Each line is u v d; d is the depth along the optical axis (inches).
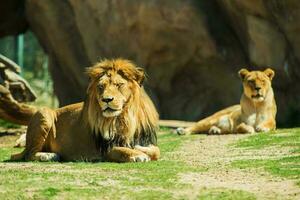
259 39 941.8
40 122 508.4
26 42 1931.6
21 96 804.0
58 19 1155.9
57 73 1237.7
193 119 1068.5
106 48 1085.1
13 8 1258.0
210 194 364.8
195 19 1018.1
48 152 511.5
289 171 420.5
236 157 509.7
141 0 1032.2
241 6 951.0
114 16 1059.9
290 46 922.7
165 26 1026.7
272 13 920.3
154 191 371.9
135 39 1053.8
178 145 615.5
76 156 494.0
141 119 484.1
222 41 1029.2
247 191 370.3
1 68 793.6
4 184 391.5
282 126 903.7
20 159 517.3
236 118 730.8
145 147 487.2
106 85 469.4
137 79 483.8
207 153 543.2
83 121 493.0
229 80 1036.5
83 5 1093.1
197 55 1038.4
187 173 423.5
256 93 708.0
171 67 1059.9
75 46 1159.0
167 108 1087.0
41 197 362.6
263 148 555.8
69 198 360.8
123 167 446.3
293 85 935.7
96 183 392.2
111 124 476.1
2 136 762.2
